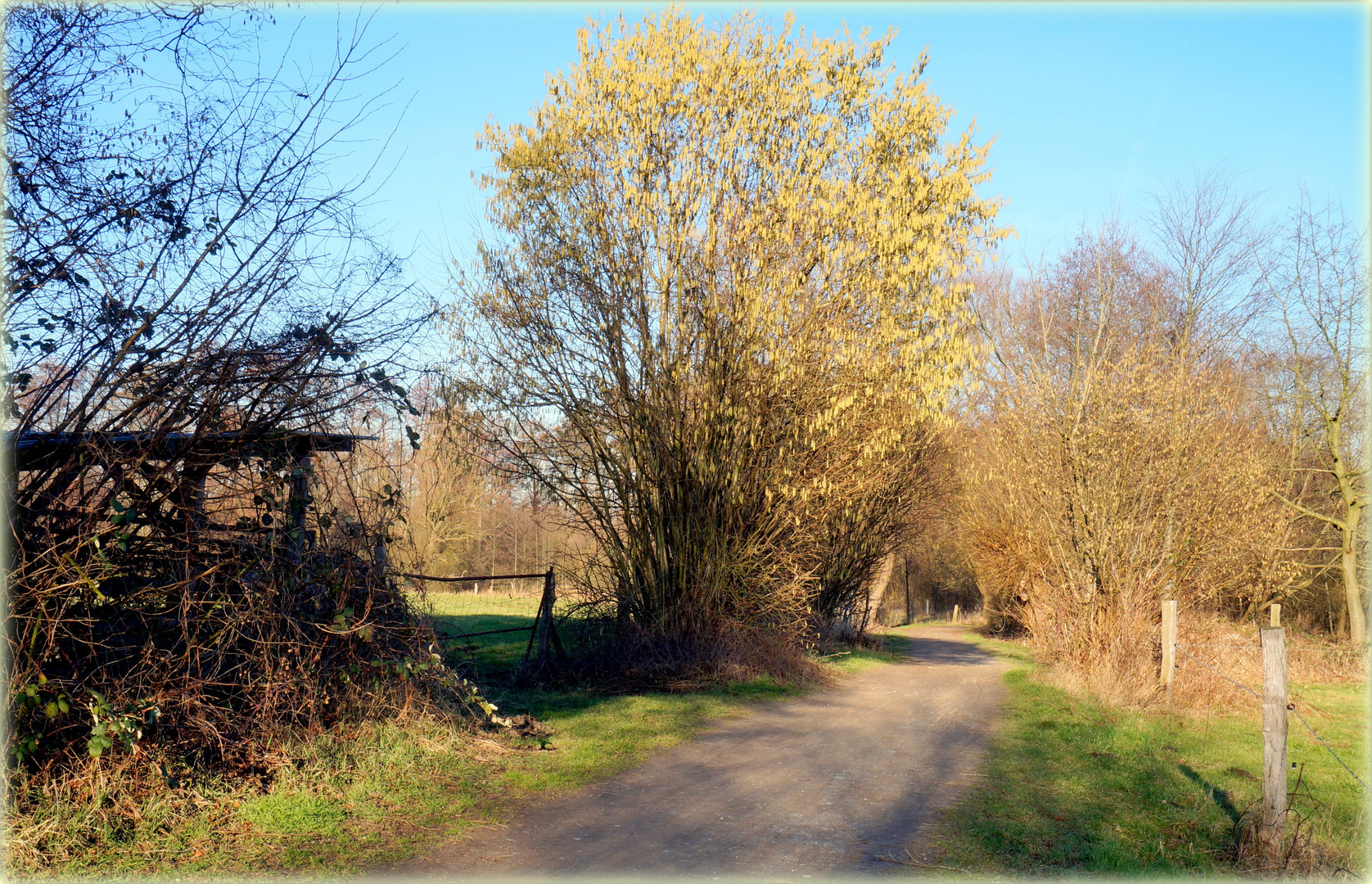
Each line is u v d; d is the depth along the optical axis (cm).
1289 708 708
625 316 1477
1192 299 1977
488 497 1855
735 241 1441
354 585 818
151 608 670
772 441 1523
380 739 793
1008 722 1158
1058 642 1576
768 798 747
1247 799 797
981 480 2522
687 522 1508
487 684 1255
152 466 667
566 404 1492
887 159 1486
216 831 593
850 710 1243
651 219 1434
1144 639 1373
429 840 612
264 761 696
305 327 705
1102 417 1505
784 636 1590
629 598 1508
